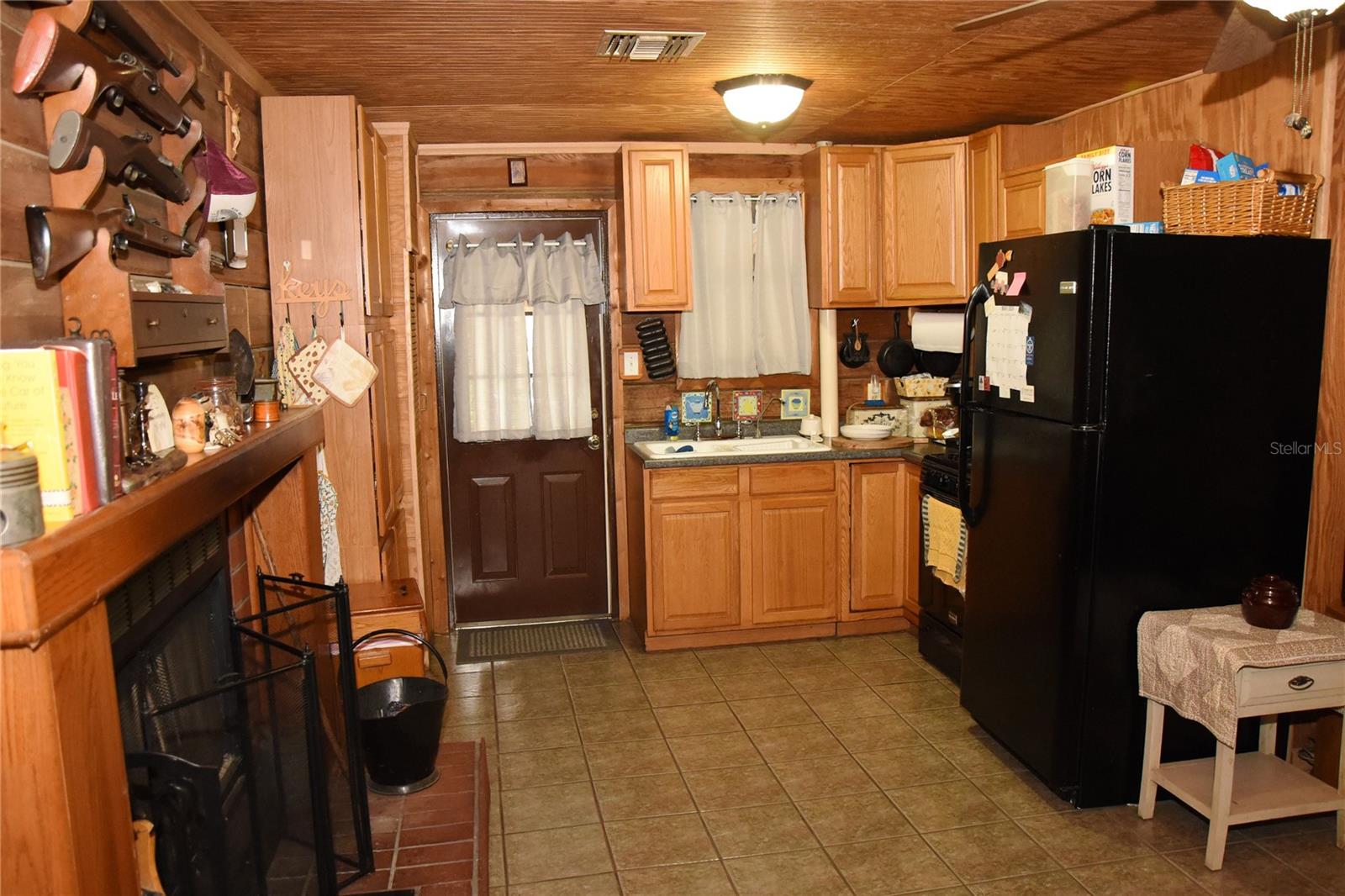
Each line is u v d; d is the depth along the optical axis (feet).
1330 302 9.19
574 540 15.40
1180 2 8.36
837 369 15.20
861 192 14.12
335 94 10.99
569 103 11.79
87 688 3.92
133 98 5.74
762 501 13.78
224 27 8.34
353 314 10.49
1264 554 9.19
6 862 3.70
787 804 9.46
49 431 4.00
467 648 14.21
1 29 4.72
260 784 6.75
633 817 9.27
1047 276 9.11
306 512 8.57
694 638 13.91
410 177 12.95
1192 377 8.80
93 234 5.14
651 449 14.55
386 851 8.15
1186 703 8.32
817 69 10.43
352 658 7.58
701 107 12.07
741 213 14.82
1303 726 9.70
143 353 5.46
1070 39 9.46
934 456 13.00
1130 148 9.78
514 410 14.70
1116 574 8.86
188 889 5.27
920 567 13.38
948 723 11.25
